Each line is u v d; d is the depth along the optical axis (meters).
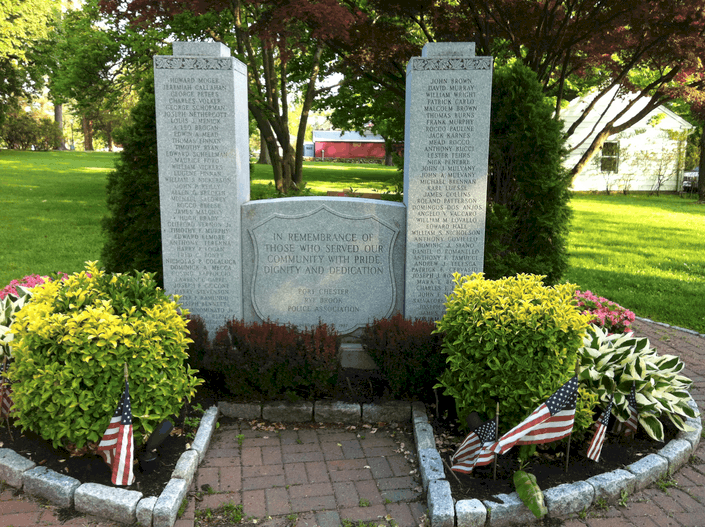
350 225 6.32
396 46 11.99
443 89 5.91
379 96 18.59
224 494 4.15
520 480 4.03
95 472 4.21
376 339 5.37
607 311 6.72
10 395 4.44
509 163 6.90
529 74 6.71
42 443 4.59
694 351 7.49
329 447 4.88
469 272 6.28
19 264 10.65
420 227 6.18
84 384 4.30
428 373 5.30
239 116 6.13
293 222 6.30
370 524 3.83
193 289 6.30
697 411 5.18
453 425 5.09
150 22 11.94
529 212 6.91
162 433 4.28
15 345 4.31
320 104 21.23
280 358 5.20
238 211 6.14
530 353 4.42
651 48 11.84
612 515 3.99
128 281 4.89
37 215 15.93
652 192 29.33
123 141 7.06
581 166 14.35
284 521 3.85
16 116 49.47
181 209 6.12
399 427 5.24
